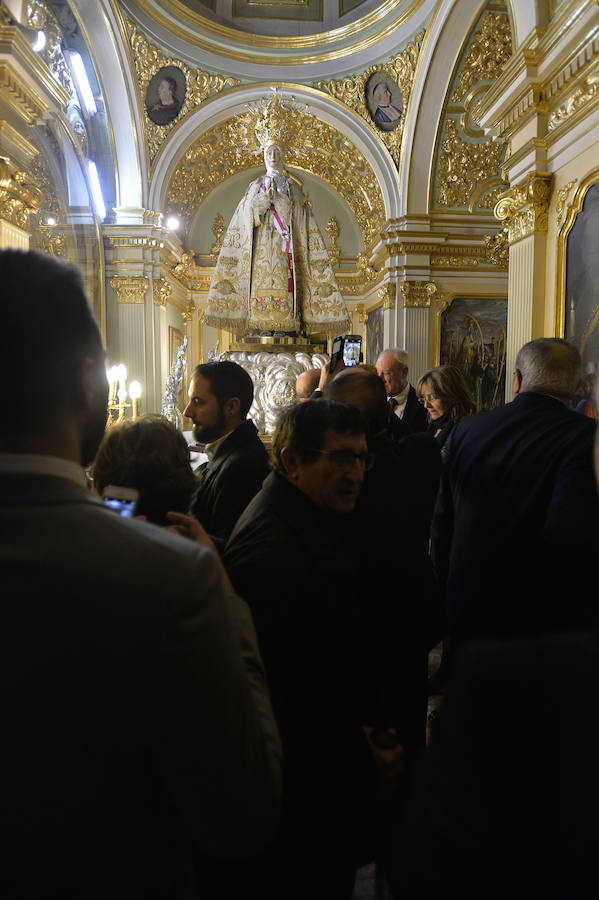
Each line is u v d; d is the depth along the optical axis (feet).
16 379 2.35
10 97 17.24
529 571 6.43
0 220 17.88
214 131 41.34
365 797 4.04
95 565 2.24
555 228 17.19
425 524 6.76
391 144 38.40
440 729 1.96
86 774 2.19
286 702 4.07
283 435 4.99
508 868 1.66
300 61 36.27
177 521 3.86
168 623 2.25
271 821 2.65
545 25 16.70
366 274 47.78
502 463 6.68
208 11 36.19
